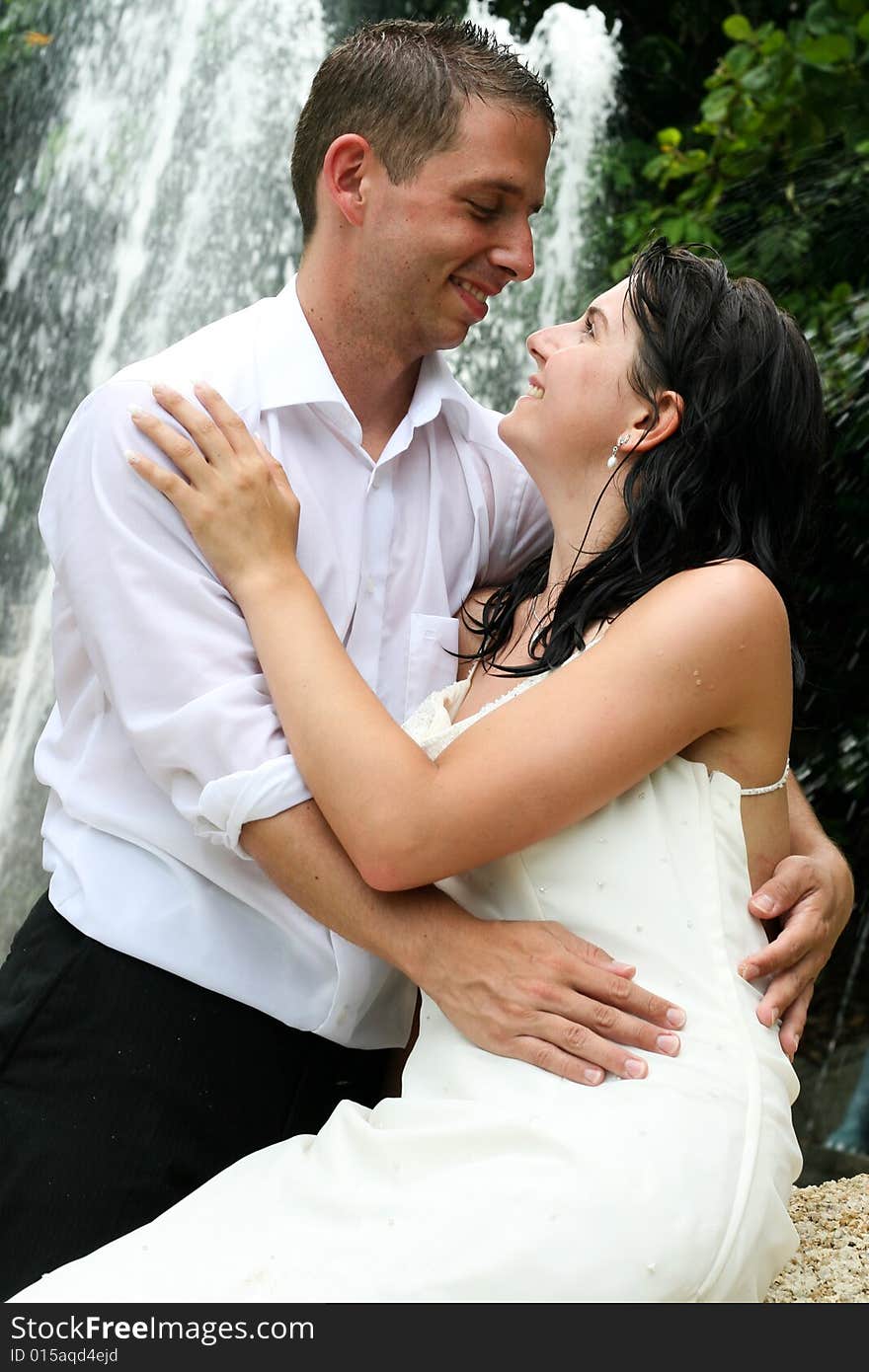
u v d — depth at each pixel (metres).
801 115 5.59
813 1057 5.24
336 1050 2.20
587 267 6.50
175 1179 2.09
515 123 2.11
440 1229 1.71
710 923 1.91
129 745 2.13
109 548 2.03
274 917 2.08
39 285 6.46
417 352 2.23
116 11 6.52
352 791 1.86
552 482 2.15
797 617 2.22
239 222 6.34
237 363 2.16
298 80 6.39
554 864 1.94
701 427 2.04
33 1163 2.09
